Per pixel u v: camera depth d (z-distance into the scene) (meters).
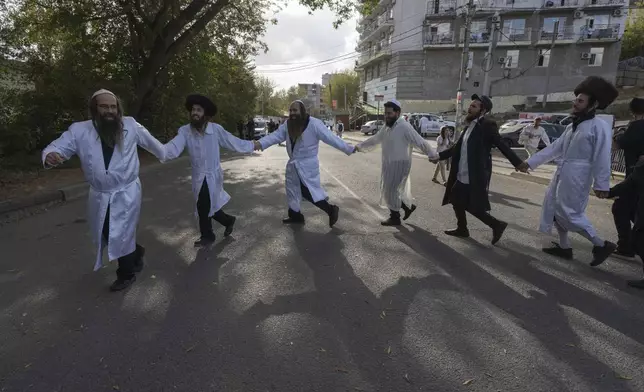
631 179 4.47
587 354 2.80
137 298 3.64
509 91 41.53
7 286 3.90
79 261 4.57
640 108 4.64
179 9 14.14
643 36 47.94
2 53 10.99
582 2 38.91
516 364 2.69
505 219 6.51
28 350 2.86
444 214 6.75
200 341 2.96
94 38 14.82
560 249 4.70
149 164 13.90
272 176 11.23
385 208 7.17
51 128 12.54
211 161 4.91
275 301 3.57
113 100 3.49
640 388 2.46
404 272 4.22
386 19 45.97
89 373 2.61
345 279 4.04
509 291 3.78
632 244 4.14
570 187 4.28
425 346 2.89
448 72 42.25
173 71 17.73
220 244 5.12
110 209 3.61
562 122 23.52
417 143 5.62
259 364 2.69
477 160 4.90
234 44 18.27
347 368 2.65
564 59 40.12
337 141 5.62
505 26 40.38
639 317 3.31
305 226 5.95
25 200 6.82
